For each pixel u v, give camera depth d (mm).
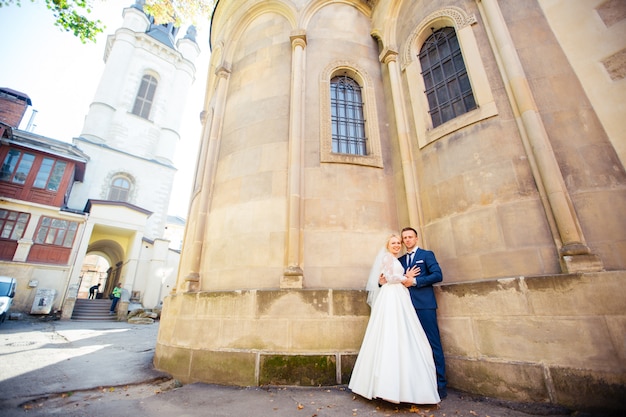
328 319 3936
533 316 3074
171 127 32625
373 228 4910
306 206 4828
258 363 3793
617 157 3227
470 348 3389
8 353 5621
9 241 16266
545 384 2875
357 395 3242
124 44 31297
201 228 5305
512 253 3559
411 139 5199
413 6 5832
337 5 6664
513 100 3943
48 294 16094
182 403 3049
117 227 20188
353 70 6082
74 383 3736
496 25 4285
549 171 3422
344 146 5645
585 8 3748
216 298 4289
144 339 8727
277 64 6051
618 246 2986
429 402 2676
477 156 4141
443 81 5098
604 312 2781
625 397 2553
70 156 19094
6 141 17281
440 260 4277
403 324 3025
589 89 3547
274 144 5273
